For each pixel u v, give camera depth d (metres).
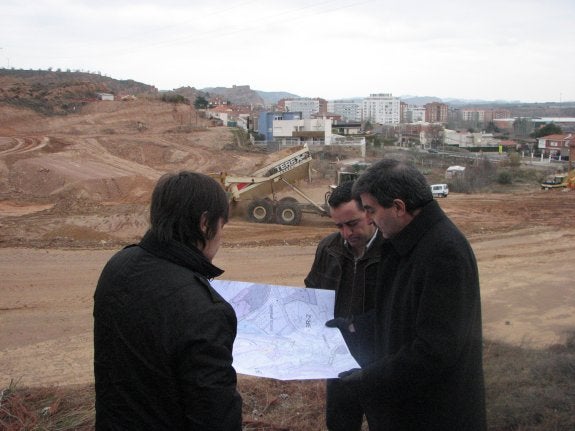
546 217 20.52
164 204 2.01
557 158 79.56
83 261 12.61
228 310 1.97
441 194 28.53
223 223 2.11
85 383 6.27
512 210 22.69
